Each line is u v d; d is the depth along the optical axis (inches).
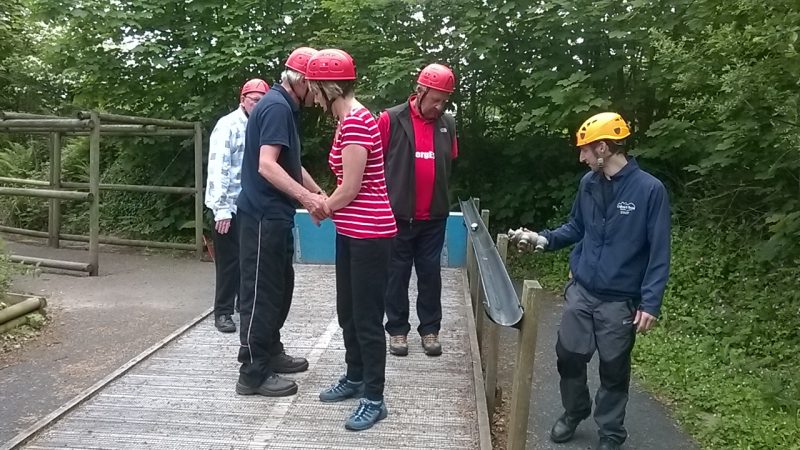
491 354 152.3
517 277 339.9
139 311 259.0
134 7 366.9
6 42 482.6
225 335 189.8
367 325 132.7
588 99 311.7
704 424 175.2
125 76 384.2
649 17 302.8
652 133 301.7
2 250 269.3
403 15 362.0
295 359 162.2
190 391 149.6
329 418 137.2
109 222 417.4
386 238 131.3
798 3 202.8
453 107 383.9
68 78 439.8
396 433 131.0
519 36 343.9
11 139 491.5
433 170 170.7
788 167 243.9
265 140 135.5
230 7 370.3
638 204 141.0
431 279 174.4
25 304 235.6
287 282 156.0
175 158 399.5
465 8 342.6
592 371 216.4
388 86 332.5
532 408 186.7
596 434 169.2
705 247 280.5
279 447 125.1
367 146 127.0
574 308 150.8
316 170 407.8
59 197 311.6
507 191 373.7
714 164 275.1
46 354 211.2
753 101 226.7
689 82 259.8
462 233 278.2
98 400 144.3
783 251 236.5
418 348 179.3
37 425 131.0
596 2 309.0
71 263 315.6
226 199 188.7
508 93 372.5
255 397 146.8
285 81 142.6
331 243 281.7
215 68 354.9
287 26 376.2
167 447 124.6
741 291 250.8
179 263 350.9
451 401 145.9
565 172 368.8
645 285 139.4
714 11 247.6
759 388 191.0
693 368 207.8
